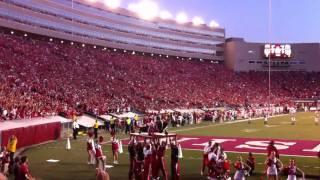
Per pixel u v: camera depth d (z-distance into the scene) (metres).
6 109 38.88
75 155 29.36
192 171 23.78
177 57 122.56
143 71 90.69
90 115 51.41
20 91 48.94
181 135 43.34
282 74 125.69
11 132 29.88
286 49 127.56
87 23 91.38
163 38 115.50
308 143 36.00
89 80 68.94
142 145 20.70
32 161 26.70
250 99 98.38
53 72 64.25
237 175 19.89
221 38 130.88
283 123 60.19
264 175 22.33
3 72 53.47
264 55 127.69
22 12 72.94
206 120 67.44
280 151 31.20
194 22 124.44
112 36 99.06
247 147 33.59
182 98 81.00
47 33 79.56
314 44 127.25
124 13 102.50
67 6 85.00
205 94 90.81
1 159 21.69
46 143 36.06
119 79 77.56
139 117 57.09
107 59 86.94
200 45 125.62
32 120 37.94
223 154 21.22
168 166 25.45
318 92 111.56
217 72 116.25
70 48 82.19
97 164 23.86
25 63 61.53
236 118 71.56
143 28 108.81
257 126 55.16
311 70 127.56
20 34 78.00
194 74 105.50
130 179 21.12
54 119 41.50
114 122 45.81
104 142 37.25
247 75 121.62
